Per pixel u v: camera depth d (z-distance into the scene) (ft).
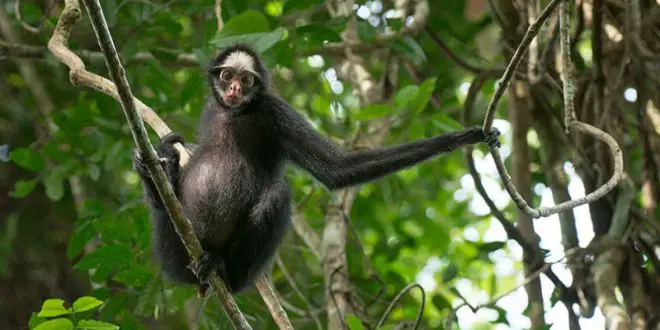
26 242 60.70
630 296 41.91
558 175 46.24
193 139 52.24
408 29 50.62
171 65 49.47
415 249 61.16
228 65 36.19
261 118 35.58
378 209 64.18
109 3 45.88
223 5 46.55
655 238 42.63
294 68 58.95
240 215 34.27
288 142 35.45
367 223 58.44
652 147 44.11
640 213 42.70
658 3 44.32
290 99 59.26
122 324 38.99
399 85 59.06
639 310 41.37
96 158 47.65
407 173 64.03
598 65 43.73
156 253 35.09
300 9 44.39
